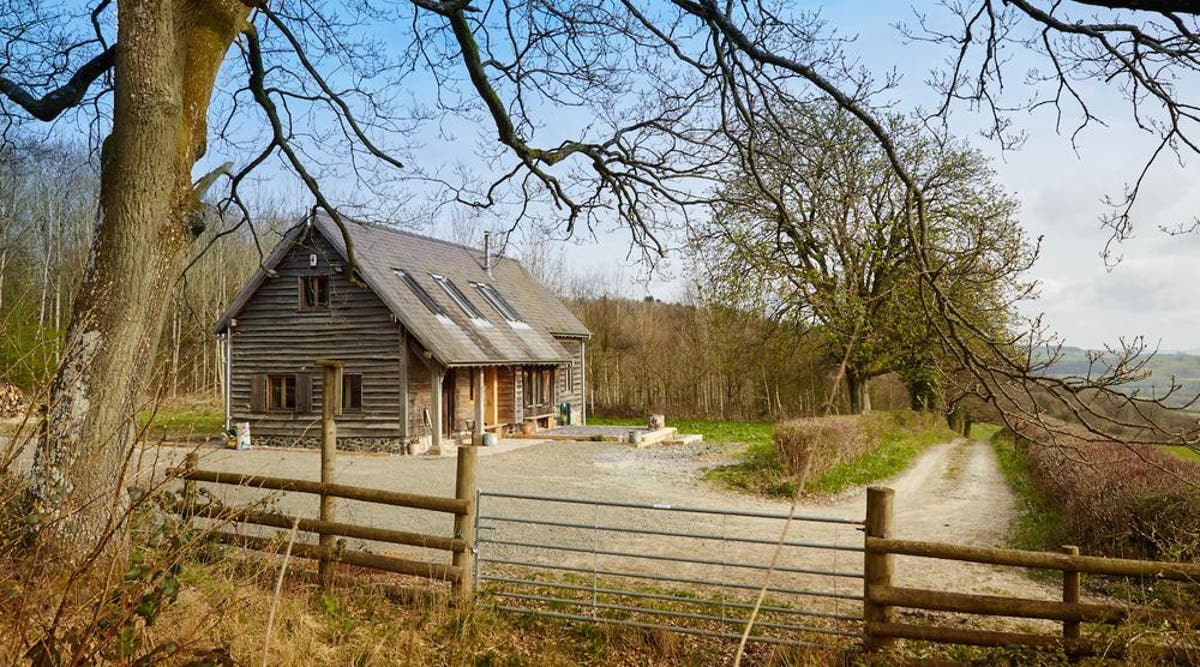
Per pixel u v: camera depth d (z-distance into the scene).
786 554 10.24
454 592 6.80
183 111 6.14
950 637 5.64
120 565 3.52
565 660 5.88
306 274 21.52
